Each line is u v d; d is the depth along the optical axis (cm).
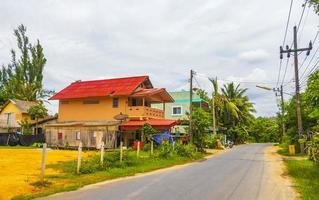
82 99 4344
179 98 5669
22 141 4103
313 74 1691
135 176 1666
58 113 4506
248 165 2223
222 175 1689
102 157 1842
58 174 1608
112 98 4153
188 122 3647
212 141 4478
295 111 3588
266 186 1338
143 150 3234
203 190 1234
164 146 2717
